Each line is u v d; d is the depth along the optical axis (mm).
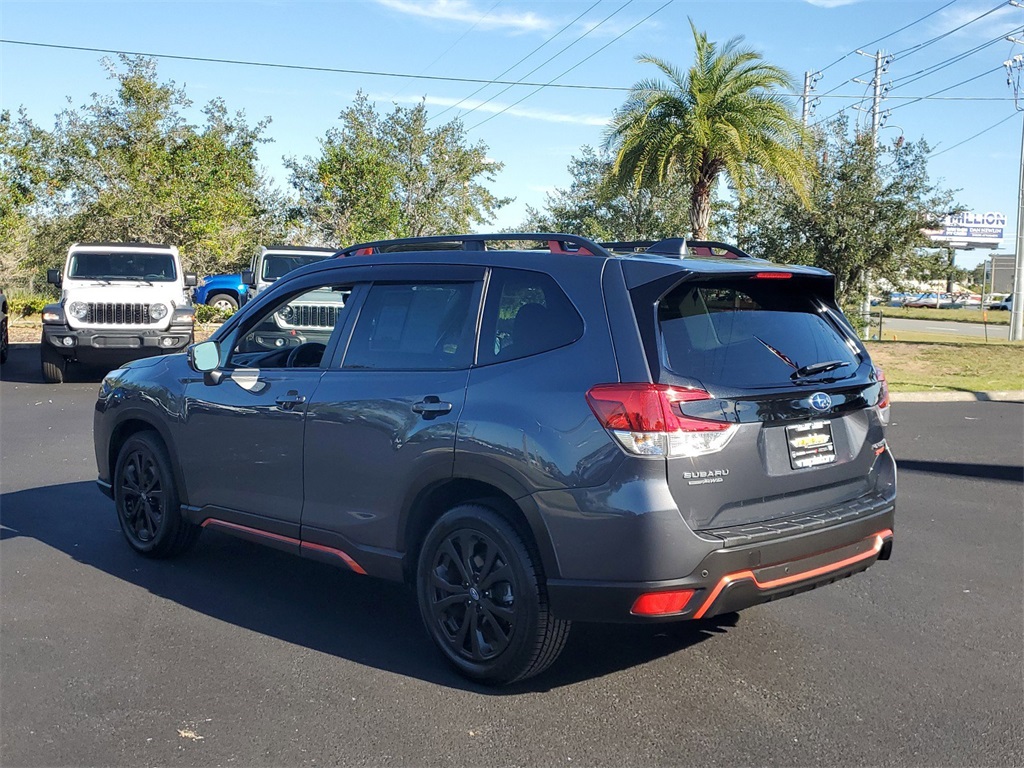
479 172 32688
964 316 62781
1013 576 6051
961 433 12203
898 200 23406
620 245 4859
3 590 5512
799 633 5008
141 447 6066
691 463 3836
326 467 4867
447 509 4535
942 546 6773
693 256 4559
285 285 5453
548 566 3980
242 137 30938
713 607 3883
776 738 3814
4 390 14969
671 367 3893
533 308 4297
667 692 4250
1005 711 4074
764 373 4145
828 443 4340
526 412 4066
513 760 3623
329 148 30031
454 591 4344
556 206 29703
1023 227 33000
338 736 3799
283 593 5547
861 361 4656
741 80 21375
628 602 3828
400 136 31703
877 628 5094
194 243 29328
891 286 24797
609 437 3840
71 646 4691
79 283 16031
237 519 5422
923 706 4121
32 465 9133
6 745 3689
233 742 3738
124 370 6340
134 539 6207
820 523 4137
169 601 5375
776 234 24141
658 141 21656
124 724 3879
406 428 4477
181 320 15922
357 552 4766
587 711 4047
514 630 4094
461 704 4102
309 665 4508
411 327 4746
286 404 5059
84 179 28891
